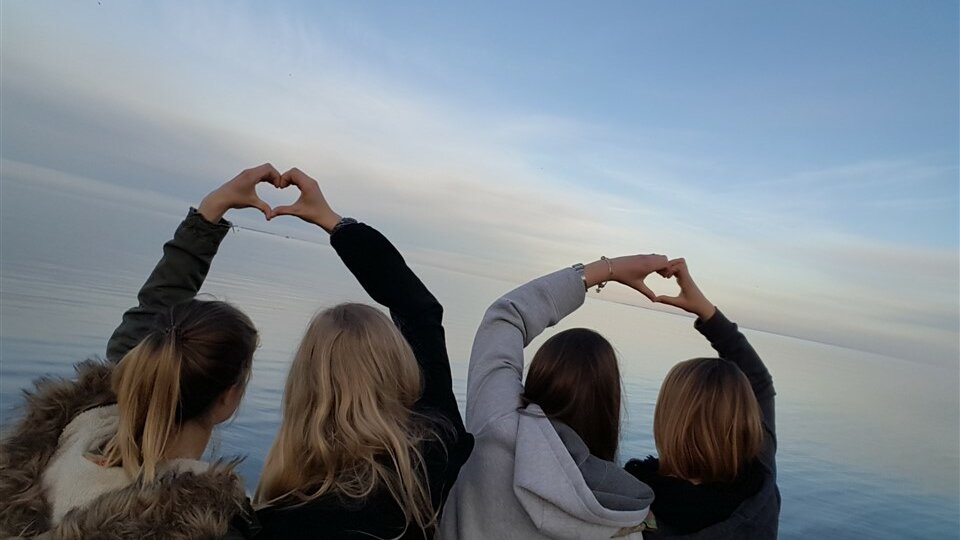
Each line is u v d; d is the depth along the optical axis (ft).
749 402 6.40
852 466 57.77
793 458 57.11
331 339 4.92
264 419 34.42
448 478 5.08
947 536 40.24
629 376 79.71
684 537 6.02
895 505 45.88
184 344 4.34
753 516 6.18
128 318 6.08
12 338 42.57
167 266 6.14
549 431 5.73
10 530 4.12
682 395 6.48
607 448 6.35
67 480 4.26
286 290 106.73
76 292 66.95
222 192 6.32
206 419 4.58
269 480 4.93
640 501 5.65
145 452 4.17
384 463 4.75
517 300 7.34
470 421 6.46
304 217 6.63
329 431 4.72
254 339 4.75
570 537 5.41
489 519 5.73
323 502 4.56
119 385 4.42
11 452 4.43
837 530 37.58
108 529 3.74
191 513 3.87
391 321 5.24
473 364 6.98
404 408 5.01
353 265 6.36
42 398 4.77
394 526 4.66
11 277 68.80
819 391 132.57
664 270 8.36
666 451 6.55
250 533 4.44
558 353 6.24
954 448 81.46
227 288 95.09
